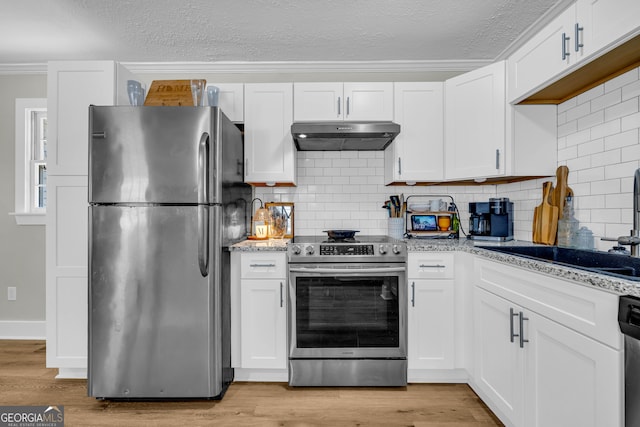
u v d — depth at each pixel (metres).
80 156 2.23
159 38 2.57
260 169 2.60
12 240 3.10
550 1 2.09
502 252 1.84
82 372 2.35
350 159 2.96
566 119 2.12
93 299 2.03
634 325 0.98
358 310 2.24
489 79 2.28
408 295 2.24
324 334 2.23
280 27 2.41
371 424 1.86
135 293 2.02
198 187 2.01
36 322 3.09
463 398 2.12
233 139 2.34
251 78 3.03
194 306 2.03
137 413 1.97
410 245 2.23
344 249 2.23
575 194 2.05
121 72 2.32
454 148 2.48
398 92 2.57
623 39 1.37
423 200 2.94
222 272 2.12
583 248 1.93
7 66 3.01
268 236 2.70
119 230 2.01
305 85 2.58
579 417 1.23
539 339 1.46
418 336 2.23
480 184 2.86
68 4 2.16
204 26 2.40
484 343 1.94
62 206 2.23
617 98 1.75
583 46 1.56
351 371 2.23
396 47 2.69
